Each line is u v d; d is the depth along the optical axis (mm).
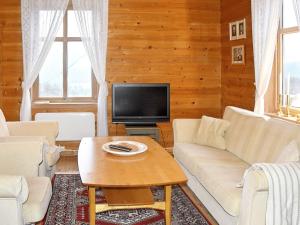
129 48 4113
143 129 3818
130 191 2320
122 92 3955
